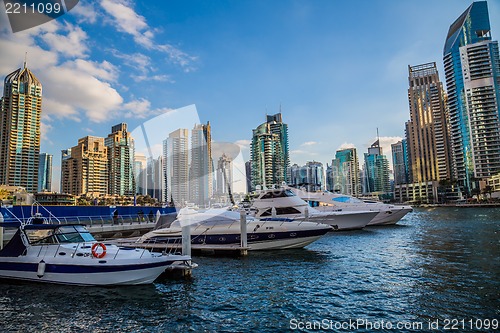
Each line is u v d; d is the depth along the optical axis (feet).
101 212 106.73
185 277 46.06
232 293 38.96
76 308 33.83
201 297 37.40
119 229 92.73
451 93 611.88
